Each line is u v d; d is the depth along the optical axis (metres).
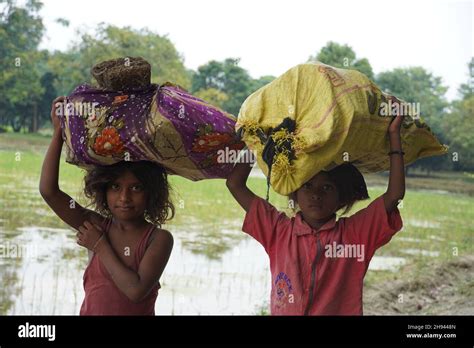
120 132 2.45
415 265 6.76
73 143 2.51
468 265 6.86
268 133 2.43
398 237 7.82
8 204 7.18
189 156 2.54
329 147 2.37
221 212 7.23
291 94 2.45
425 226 8.34
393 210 2.64
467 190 10.05
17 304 4.99
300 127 2.39
